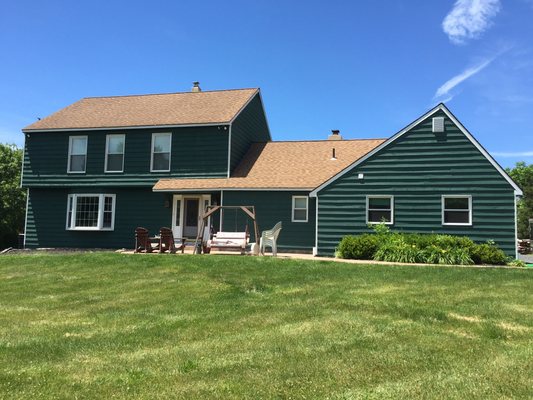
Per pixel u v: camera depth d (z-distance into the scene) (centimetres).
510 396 416
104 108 2481
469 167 1686
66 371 498
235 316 749
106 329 689
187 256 1517
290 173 2083
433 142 1727
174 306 846
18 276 1244
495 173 1664
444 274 1197
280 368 493
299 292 955
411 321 699
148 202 2191
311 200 1969
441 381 453
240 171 2155
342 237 1777
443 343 584
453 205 1697
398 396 417
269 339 608
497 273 1218
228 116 2153
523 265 1505
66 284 1112
